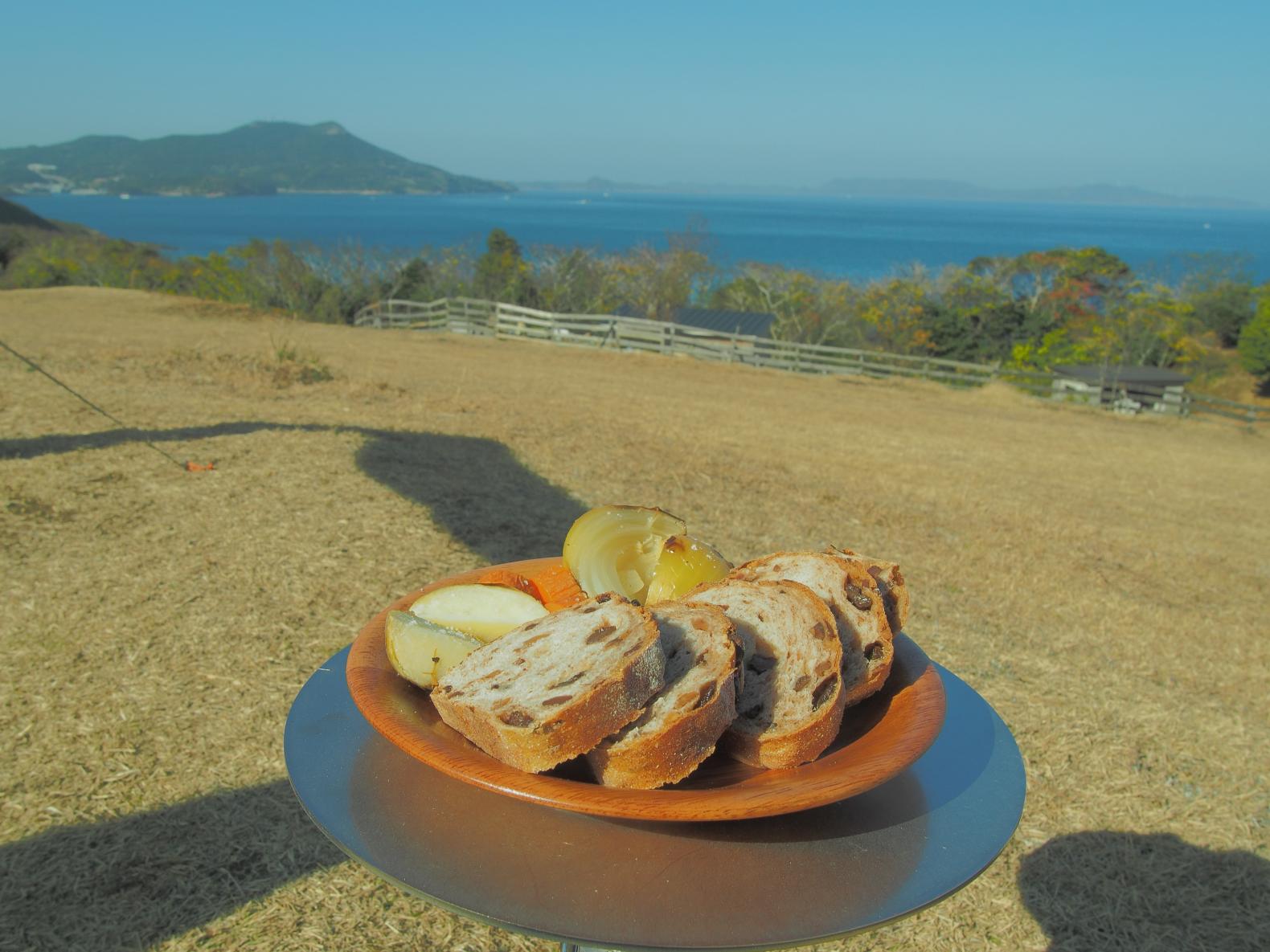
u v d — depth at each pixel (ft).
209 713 12.69
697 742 4.44
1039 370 127.54
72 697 12.76
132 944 8.70
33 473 21.70
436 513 22.02
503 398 43.75
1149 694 17.76
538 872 4.47
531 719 4.20
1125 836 12.58
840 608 5.58
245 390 36.42
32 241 173.68
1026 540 29.45
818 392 67.56
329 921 9.23
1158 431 67.97
